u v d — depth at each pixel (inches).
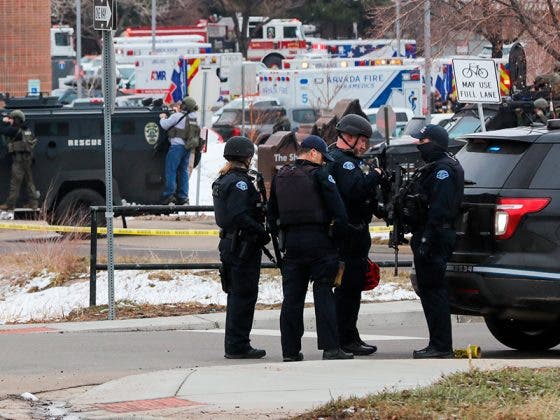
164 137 3053.6
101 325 1883.6
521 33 3703.3
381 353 1615.4
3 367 1507.1
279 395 1203.2
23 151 2920.8
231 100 6397.6
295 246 1462.8
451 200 1448.1
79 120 2974.9
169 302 2112.5
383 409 1082.7
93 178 2977.4
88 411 1173.7
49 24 5964.6
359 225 1524.4
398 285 2128.4
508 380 1203.2
